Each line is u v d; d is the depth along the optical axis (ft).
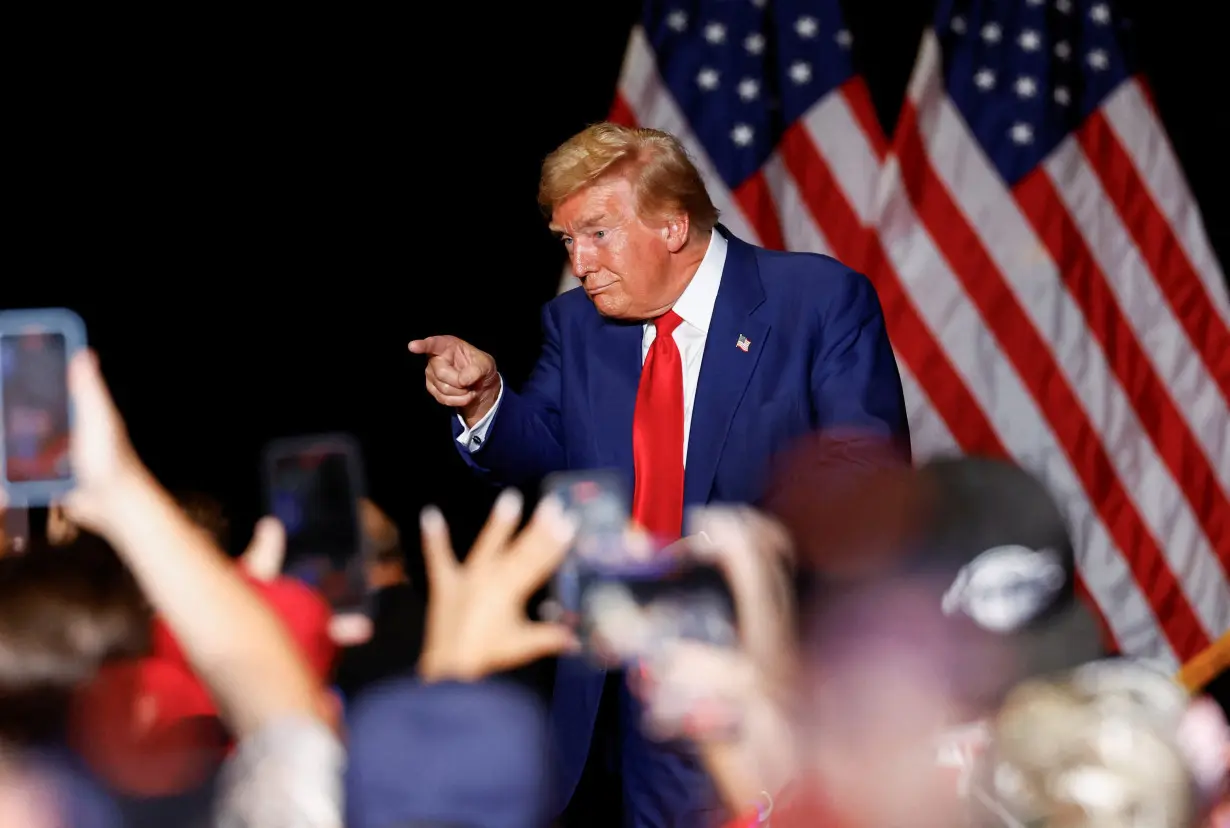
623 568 18.01
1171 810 12.32
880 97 63.00
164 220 60.39
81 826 15.24
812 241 52.75
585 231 31.55
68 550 15.78
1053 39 54.08
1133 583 51.72
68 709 15.37
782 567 15.62
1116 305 52.85
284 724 14.55
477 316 62.13
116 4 59.57
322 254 61.41
